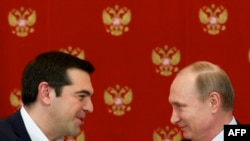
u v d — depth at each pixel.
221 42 6.18
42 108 3.67
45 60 3.71
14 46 6.19
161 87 6.19
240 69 6.16
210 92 3.57
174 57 6.17
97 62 6.18
